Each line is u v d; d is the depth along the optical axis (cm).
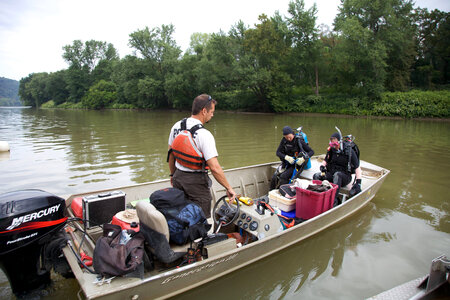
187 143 274
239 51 3225
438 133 1494
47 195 271
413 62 2970
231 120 2252
